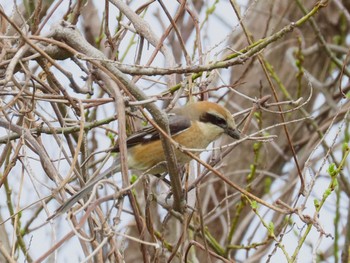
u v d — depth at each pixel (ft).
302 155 47.34
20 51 27.58
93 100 31.53
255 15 51.19
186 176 32.96
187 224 32.14
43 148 31.58
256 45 32.48
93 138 42.60
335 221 41.55
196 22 35.83
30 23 34.60
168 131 28.78
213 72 35.22
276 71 51.93
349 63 50.75
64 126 33.04
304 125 50.93
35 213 40.04
